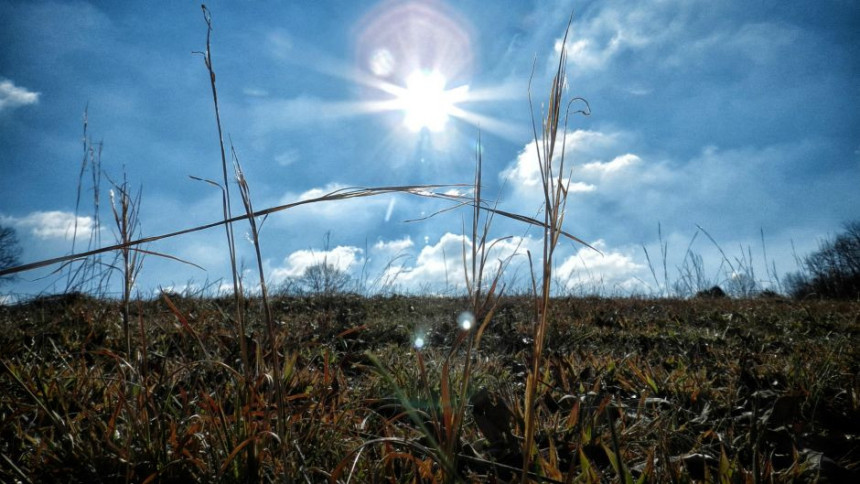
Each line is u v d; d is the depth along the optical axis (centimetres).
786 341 454
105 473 147
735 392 266
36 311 424
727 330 518
